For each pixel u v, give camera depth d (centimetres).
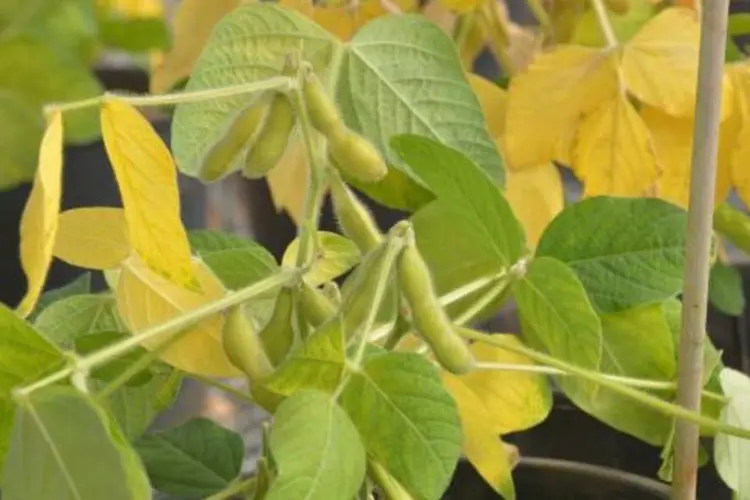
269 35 98
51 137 82
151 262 90
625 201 99
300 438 85
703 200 94
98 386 99
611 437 117
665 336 101
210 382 100
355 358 88
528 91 103
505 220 96
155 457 107
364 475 88
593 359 97
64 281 119
